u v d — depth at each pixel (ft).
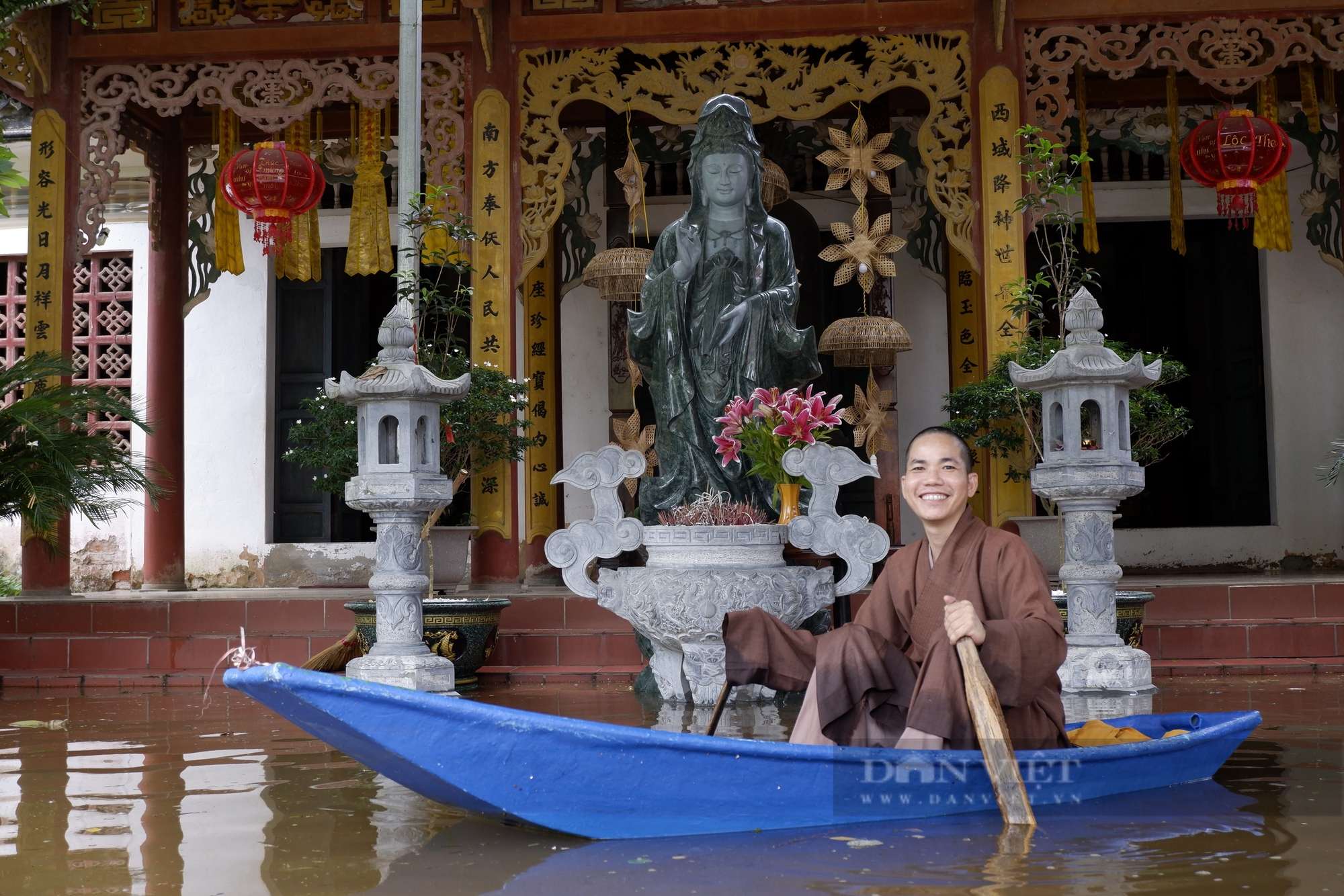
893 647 12.59
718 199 28.68
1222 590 29.14
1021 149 33.24
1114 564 22.53
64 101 34.53
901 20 33.88
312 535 46.65
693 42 34.42
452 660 26.12
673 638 23.48
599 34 34.27
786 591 23.43
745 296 28.73
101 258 46.39
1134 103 41.81
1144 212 45.34
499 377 29.78
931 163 33.94
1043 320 30.14
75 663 29.99
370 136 39.47
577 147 43.47
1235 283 46.55
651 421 45.14
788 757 11.69
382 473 22.59
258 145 32.53
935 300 45.73
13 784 15.03
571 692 26.04
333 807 13.24
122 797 14.01
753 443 25.23
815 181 45.29
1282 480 44.42
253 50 34.65
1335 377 44.65
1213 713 16.28
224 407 46.39
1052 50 34.63
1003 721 11.71
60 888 9.83
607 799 11.35
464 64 34.53
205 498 46.16
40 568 32.12
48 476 27.94
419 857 10.77
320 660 26.91
